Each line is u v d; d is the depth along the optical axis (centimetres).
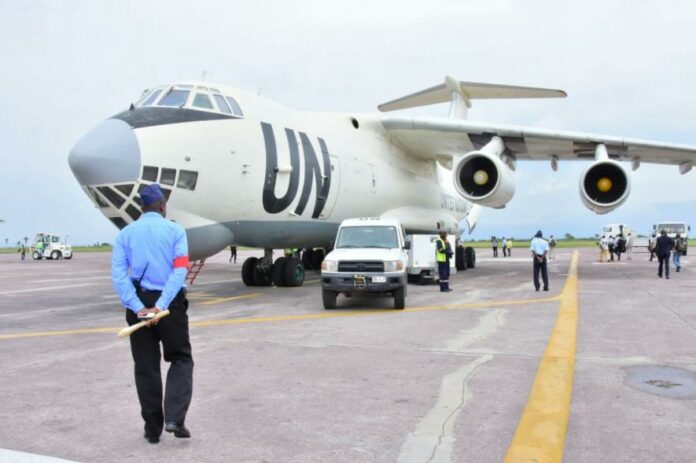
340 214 1370
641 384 441
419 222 1702
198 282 1524
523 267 2133
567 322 740
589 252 4147
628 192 1277
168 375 336
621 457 304
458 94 1836
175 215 950
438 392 425
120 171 861
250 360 540
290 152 1162
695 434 336
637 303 938
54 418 375
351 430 347
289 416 375
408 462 299
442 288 1177
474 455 307
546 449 314
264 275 1348
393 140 1600
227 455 312
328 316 837
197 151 959
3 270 2397
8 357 568
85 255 5172
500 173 1262
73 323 813
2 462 302
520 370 488
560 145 1463
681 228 3422
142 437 340
